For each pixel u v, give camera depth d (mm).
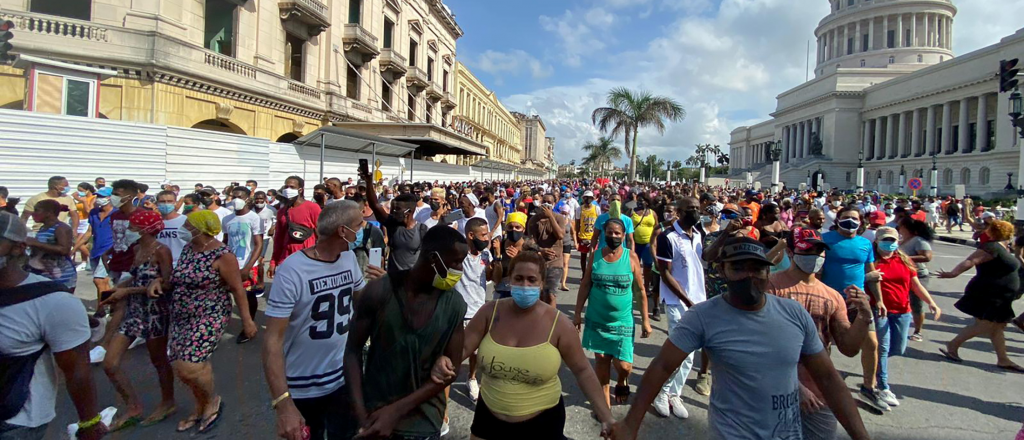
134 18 17109
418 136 24531
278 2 23531
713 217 6797
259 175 16203
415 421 2535
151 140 12711
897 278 4875
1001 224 5449
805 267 3389
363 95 30484
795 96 88438
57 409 4281
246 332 4027
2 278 2350
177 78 17859
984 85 54000
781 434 2463
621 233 4266
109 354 3971
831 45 87375
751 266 2475
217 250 3855
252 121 21891
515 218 5051
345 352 2600
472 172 37906
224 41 21047
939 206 27625
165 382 4188
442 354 2578
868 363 4559
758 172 85938
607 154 78688
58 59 15742
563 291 9094
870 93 72875
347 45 28266
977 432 4168
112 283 5711
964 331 5781
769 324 2496
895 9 78688
